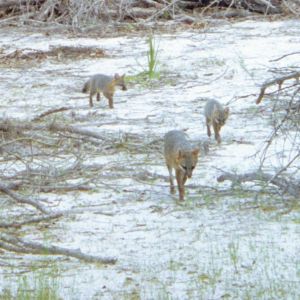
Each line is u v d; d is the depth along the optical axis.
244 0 35.66
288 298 9.35
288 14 35.38
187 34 31.56
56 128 17.17
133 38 31.27
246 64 25.52
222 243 11.26
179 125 18.88
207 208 12.96
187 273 10.20
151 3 35.34
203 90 22.55
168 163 13.76
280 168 14.11
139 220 12.44
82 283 9.92
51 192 14.09
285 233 11.62
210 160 15.75
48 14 34.84
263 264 10.41
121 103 21.53
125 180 14.67
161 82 23.73
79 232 11.91
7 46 30.11
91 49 28.78
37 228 12.14
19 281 10.05
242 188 13.80
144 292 9.62
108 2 34.59
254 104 20.47
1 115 19.91
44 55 28.28
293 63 25.34
